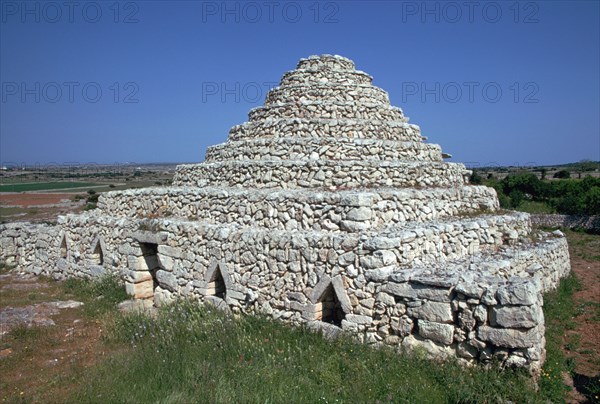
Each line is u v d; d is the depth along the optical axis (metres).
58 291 15.46
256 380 7.49
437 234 10.31
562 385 7.76
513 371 7.17
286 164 12.48
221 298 11.83
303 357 8.47
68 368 8.70
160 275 13.35
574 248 22.50
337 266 9.33
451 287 7.82
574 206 29.55
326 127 13.48
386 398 7.01
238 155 14.21
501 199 33.34
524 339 7.06
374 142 13.19
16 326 11.02
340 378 7.66
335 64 15.52
